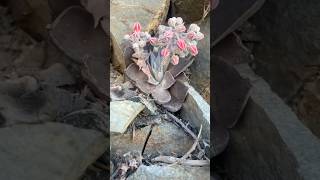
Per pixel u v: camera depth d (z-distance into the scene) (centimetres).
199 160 26
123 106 27
